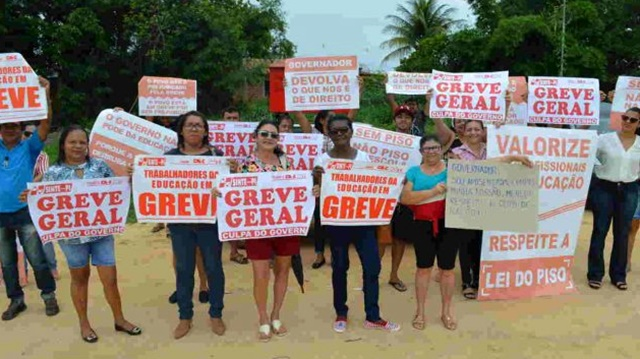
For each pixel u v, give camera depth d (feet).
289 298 18.90
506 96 19.47
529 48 81.35
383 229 20.98
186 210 15.06
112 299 15.79
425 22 126.00
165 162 14.92
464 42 86.28
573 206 18.92
